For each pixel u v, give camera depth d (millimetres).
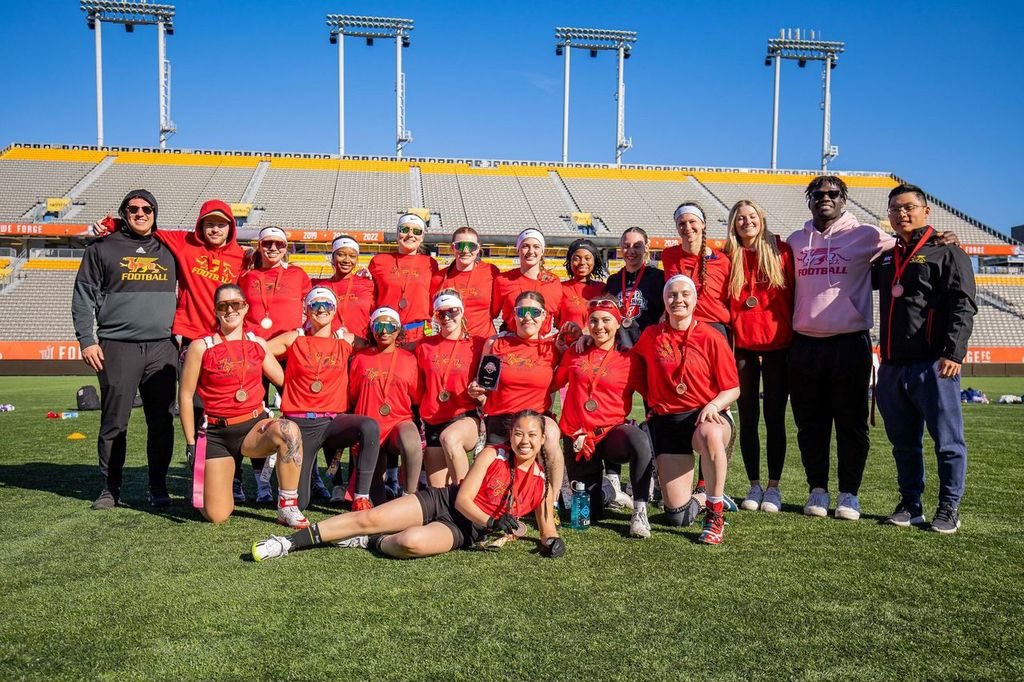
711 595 3264
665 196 36500
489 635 2818
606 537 4305
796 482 6105
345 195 33812
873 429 9719
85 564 3721
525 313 4781
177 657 2639
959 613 3059
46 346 25047
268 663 2586
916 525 4543
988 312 30375
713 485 4191
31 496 5402
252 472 6547
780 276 4914
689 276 5242
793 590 3330
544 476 3996
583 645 2729
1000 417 11164
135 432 9336
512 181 36750
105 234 5043
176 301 5270
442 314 4992
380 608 3096
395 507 3930
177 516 4797
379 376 4926
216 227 5258
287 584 3400
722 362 4445
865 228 4762
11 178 32000
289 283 5961
